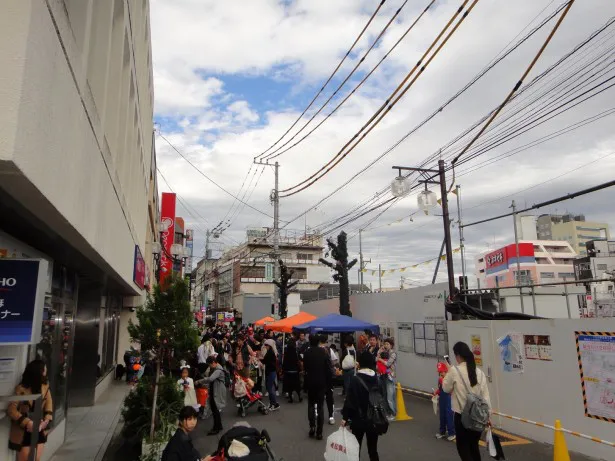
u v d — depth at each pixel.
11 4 2.88
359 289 40.09
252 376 13.90
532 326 9.08
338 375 15.59
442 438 8.99
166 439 7.60
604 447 7.50
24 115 2.87
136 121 12.32
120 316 21.83
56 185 3.72
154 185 29.31
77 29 4.80
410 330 15.52
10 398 4.52
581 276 23.84
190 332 8.22
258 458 5.20
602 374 7.64
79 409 12.84
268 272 48.66
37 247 6.40
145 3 13.33
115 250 8.74
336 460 5.75
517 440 8.84
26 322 4.23
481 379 6.05
